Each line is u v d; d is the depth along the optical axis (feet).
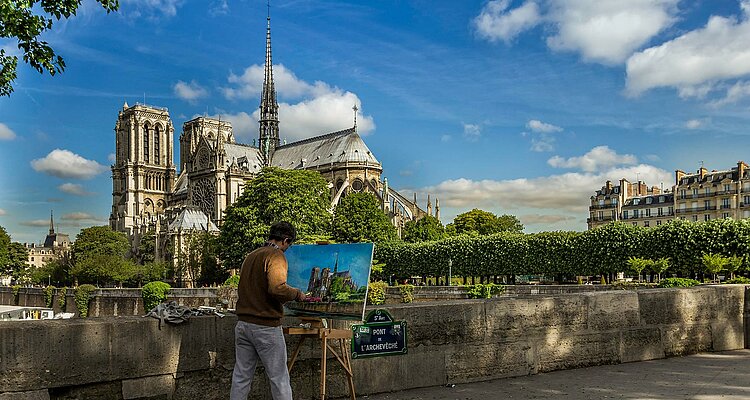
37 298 429.79
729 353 51.55
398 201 535.19
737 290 53.88
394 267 332.19
